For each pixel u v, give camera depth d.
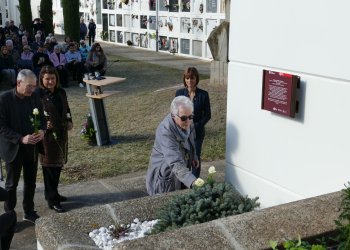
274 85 3.92
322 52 3.53
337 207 2.49
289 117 3.88
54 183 5.26
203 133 5.41
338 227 2.28
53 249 2.65
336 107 3.48
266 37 3.99
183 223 2.80
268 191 4.20
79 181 6.33
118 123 9.38
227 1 11.39
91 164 7.02
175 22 20.39
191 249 2.17
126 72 15.92
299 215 2.42
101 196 5.78
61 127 5.15
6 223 3.50
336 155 3.53
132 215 3.13
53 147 5.12
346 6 3.31
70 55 14.27
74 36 21.08
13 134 4.54
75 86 14.08
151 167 3.73
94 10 26.33
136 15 23.05
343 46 3.37
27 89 4.57
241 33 4.25
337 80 3.46
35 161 4.87
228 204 2.85
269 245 2.21
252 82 4.22
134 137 8.47
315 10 3.54
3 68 13.59
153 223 3.06
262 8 3.99
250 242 2.22
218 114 9.24
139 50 22.45
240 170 4.50
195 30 19.23
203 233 2.27
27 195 4.94
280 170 4.05
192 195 2.96
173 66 17.31
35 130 4.61
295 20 3.71
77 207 5.46
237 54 4.33
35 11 32.62
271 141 4.10
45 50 14.31
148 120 9.55
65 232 2.75
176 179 3.63
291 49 3.78
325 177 3.63
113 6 24.75
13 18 32.41
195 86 5.39
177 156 3.50
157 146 3.70
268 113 4.08
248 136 4.35
